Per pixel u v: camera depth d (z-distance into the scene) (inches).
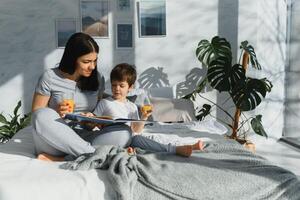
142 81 162.6
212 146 95.0
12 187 66.2
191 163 81.1
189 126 121.0
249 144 149.1
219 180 73.4
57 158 85.4
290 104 170.4
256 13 160.1
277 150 161.5
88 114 89.0
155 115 129.4
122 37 160.2
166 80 163.5
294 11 165.8
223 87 139.3
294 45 166.6
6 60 157.5
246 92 138.0
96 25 159.0
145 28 160.7
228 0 161.3
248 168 79.0
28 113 160.1
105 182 71.4
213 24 162.4
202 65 163.6
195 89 164.2
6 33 156.0
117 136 89.1
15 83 159.0
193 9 161.6
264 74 165.8
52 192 67.2
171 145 88.6
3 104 159.5
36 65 158.7
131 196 69.4
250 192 72.0
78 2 157.5
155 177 73.1
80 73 91.7
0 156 83.3
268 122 170.7
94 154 78.4
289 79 170.7
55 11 157.1
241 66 141.9
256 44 161.6
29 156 85.3
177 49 162.6
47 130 81.5
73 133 83.6
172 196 69.9
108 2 158.2
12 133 147.9
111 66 161.0
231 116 163.3
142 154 86.3
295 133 168.2
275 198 72.5
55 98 93.5
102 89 105.0
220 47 152.3
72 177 71.2
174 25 161.6
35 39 157.5
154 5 159.9
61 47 158.6
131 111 104.7
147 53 161.8
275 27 166.6
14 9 155.2
